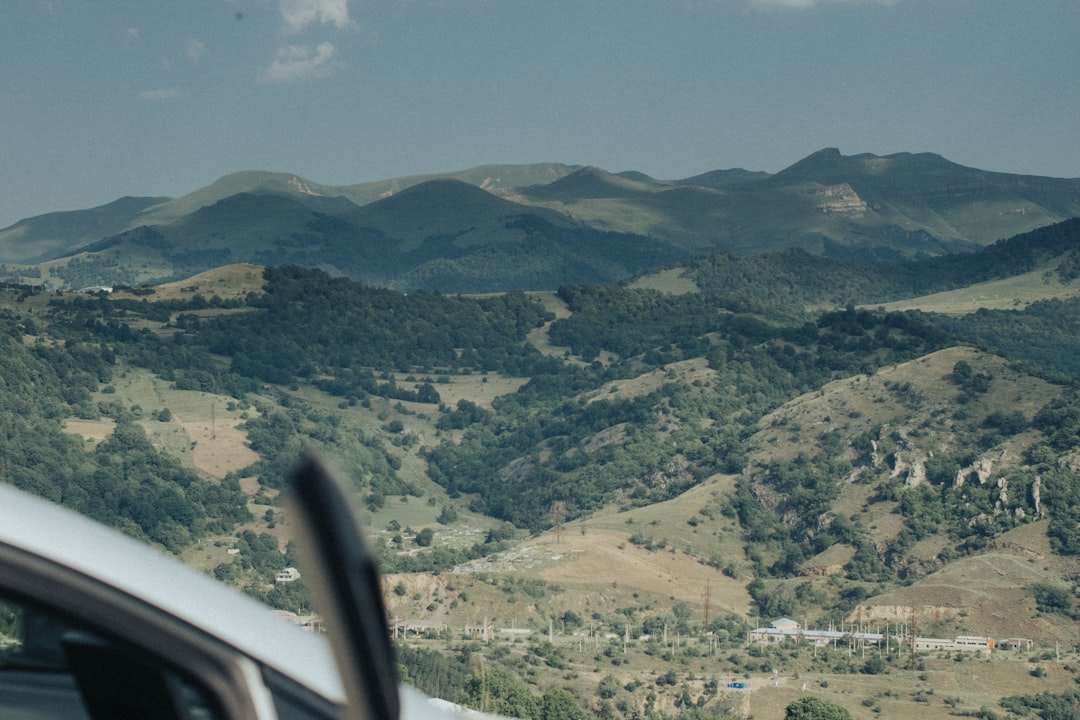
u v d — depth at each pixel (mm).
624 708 174250
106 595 1922
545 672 182750
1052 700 178000
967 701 176750
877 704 174125
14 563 1856
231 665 2006
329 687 2084
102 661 1917
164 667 1963
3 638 1875
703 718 147875
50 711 1891
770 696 176875
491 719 3654
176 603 1997
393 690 1669
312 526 1557
